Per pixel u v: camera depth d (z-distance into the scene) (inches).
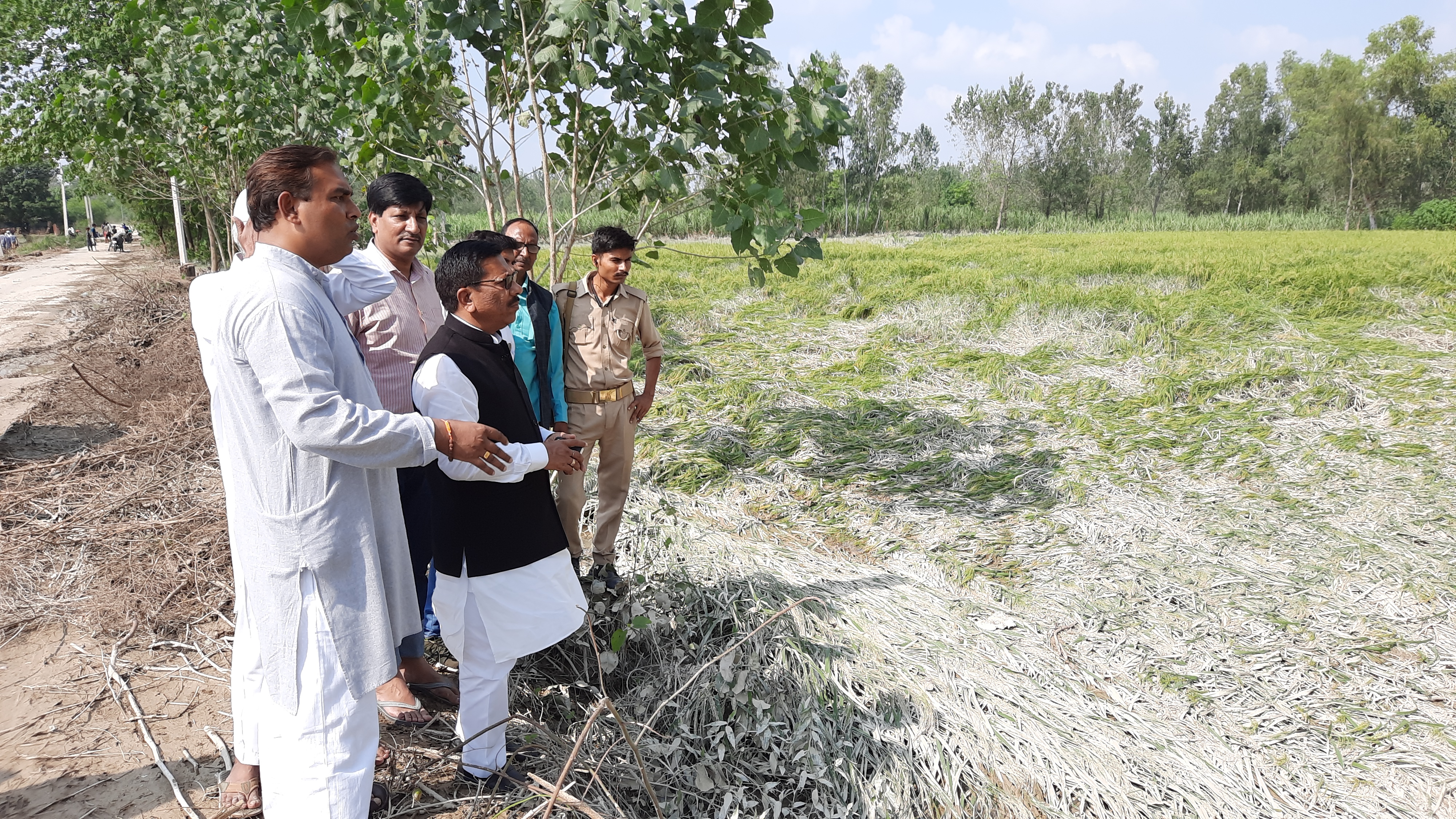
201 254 976.3
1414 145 2018.9
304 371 72.9
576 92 165.0
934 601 157.6
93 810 96.8
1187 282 562.3
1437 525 189.0
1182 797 110.0
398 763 103.2
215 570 155.8
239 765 98.0
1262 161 2381.9
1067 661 141.5
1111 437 252.1
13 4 625.3
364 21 160.9
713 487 222.7
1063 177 2223.2
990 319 410.0
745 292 568.4
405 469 125.0
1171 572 172.1
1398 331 392.2
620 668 127.9
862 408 285.4
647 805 104.3
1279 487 215.6
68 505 186.5
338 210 78.7
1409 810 110.5
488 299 94.8
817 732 113.4
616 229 143.4
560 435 98.7
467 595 95.3
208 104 361.4
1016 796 109.7
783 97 163.9
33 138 649.0
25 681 123.6
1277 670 139.4
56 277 826.8
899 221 2025.1
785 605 139.2
